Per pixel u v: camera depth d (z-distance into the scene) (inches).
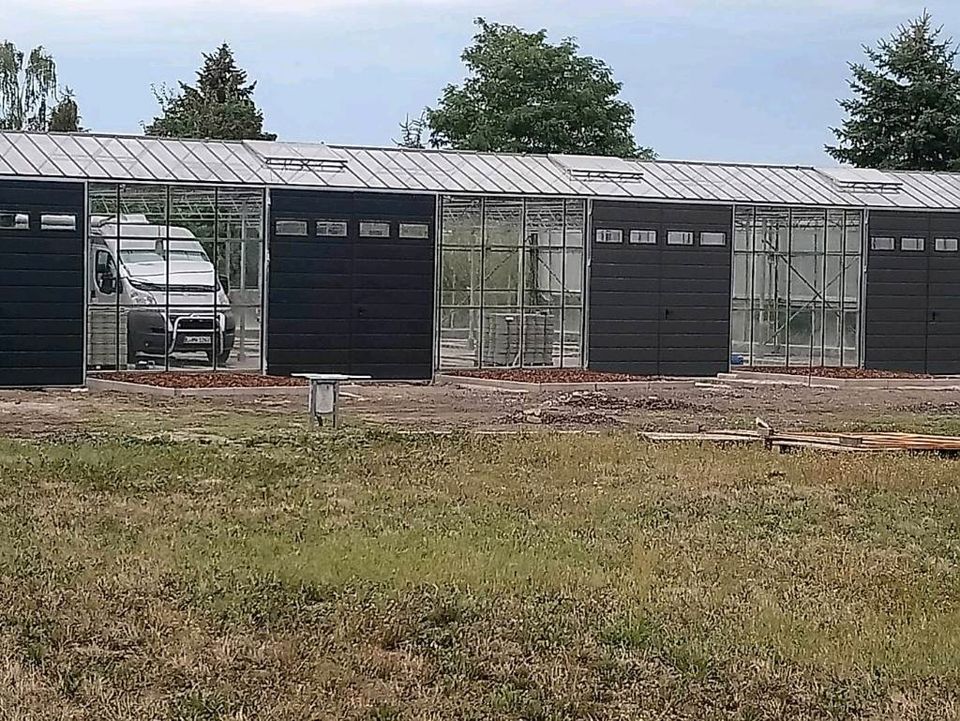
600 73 2425.0
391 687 323.6
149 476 623.8
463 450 729.6
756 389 1259.2
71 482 601.0
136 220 1270.9
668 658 346.9
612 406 1050.7
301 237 1259.8
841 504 581.6
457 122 2410.2
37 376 1170.0
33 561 439.5
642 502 577.3
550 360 1369.3
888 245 1469.0
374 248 1283.2
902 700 319.0
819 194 1461.6
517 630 368.5
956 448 750.5
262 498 573.3
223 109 2657.5
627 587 418.9
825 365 1473.9
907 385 1348.4
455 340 1347.2
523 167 1393.9
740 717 309.1
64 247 1176.2
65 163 1191.6
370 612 382.6
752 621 381.7
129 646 352.2
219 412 972.6
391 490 597.0
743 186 1443.2
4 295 1157.7
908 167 2266.2
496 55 2409.0
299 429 856.3
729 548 485.7
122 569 430.6
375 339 1285.7
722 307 1408.7
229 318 1272.1
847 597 415.8
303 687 321.1
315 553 458.3
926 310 1487.5
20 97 3284.9
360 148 1352.1
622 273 1373.0
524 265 1357.0
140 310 1235.2
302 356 1262.3
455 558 453.4
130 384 1140.5
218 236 1323.8
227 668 334.3
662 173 1439.5
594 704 315.0
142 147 1252.5
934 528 532.4
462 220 1341.0
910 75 2274.9
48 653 343.0
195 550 460.8
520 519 534.0
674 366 1393.9
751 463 693.9
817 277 1471.5
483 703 313.9
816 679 331.9
